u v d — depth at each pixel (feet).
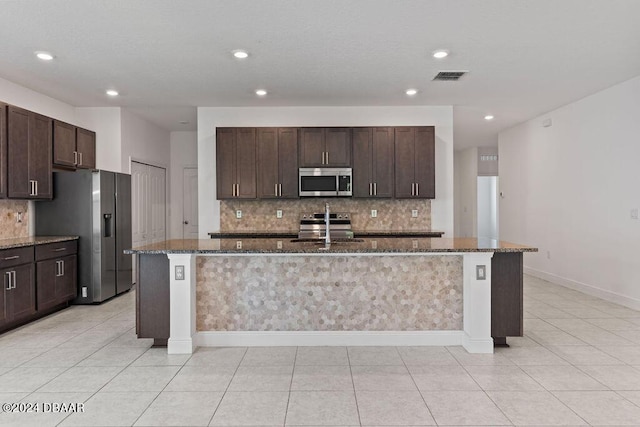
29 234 16.52
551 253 20.77
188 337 11.24
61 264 15.56
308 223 19.43
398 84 15.76
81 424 7.52
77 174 16.61
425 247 11.14
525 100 18.37
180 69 13.94
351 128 18.52
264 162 18.52
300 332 11.75
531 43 11.85
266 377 9.58
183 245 11.96
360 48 12.19
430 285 11.76
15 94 15.46
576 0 9.41
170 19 10.27
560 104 19.15
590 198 17.80
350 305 11.76
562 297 17.54
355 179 18.54
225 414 7.87
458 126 24.32
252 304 11.77
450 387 9.00
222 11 9.89
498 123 23.44
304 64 13.52
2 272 12.79
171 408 8.10
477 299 11.10
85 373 9.83
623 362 10.39
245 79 15.07
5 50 12.17
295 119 19.24
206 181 19.30
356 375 9.67
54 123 16.48
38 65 13.47
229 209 19.67
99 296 16.65
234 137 18.51
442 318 11.78
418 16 10.18
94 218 16.63
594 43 11.86
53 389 8.96
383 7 9.73
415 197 18.57
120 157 19.22
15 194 14.47
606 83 15.85
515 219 24.31
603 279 17.16
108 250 17.29
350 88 16.28
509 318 11.32
